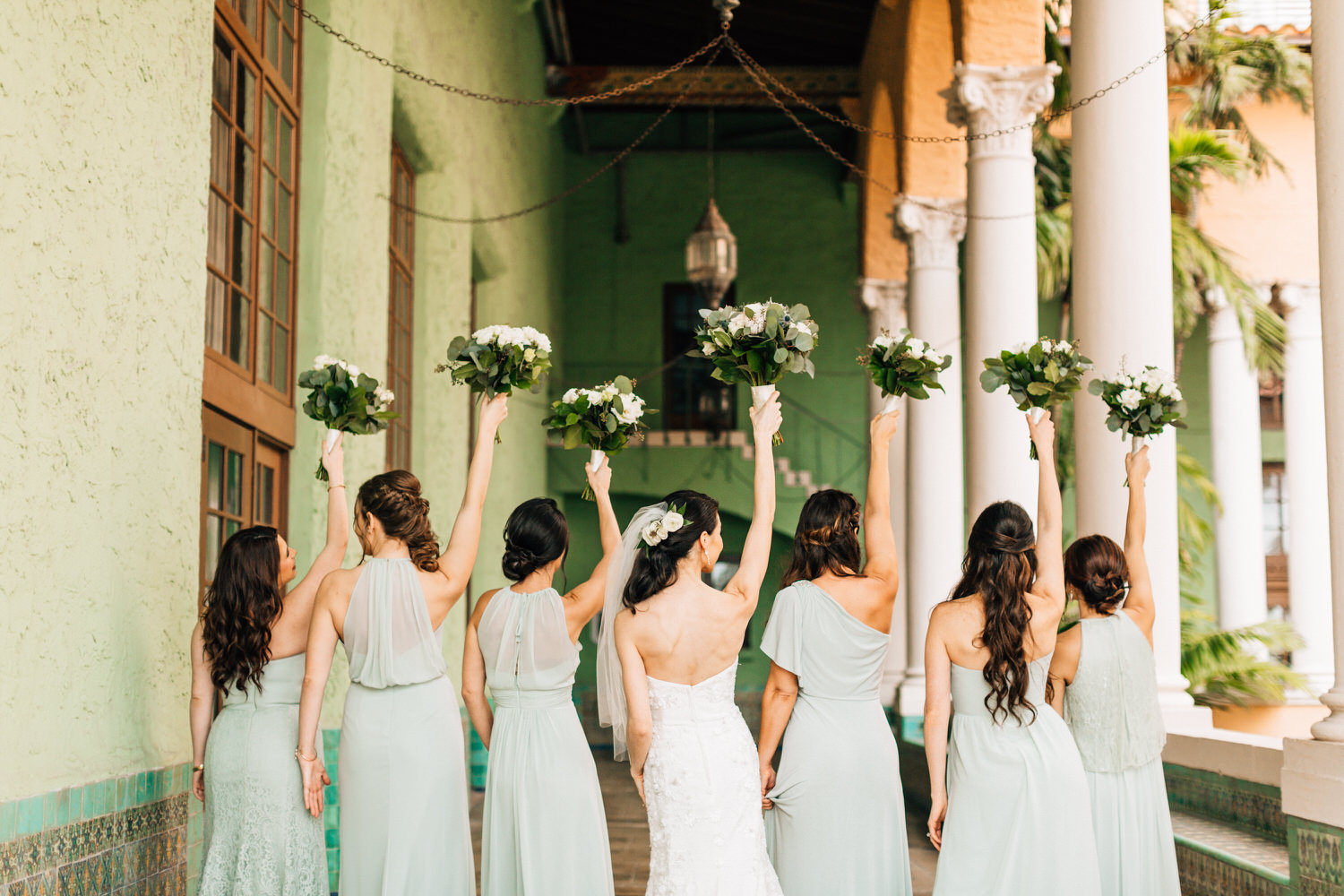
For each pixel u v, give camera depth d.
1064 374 3.49
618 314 16.08
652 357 16.00
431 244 8.23
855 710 3.46
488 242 9.67
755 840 3.11
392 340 7.52
